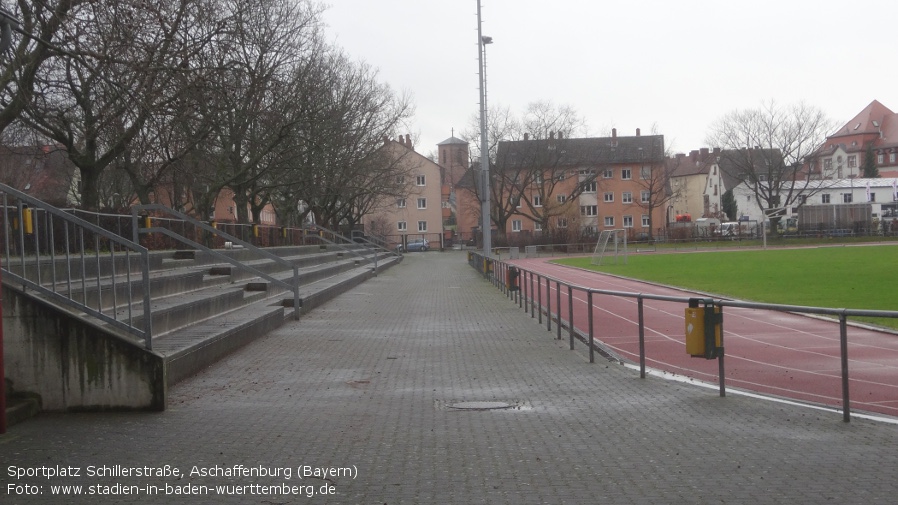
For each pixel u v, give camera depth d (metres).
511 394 10.51
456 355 14.25
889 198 110.06
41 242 11.41
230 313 17.33
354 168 51.38
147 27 16.52
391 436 8.09
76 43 14.16
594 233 89.69
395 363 13.30
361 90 54.06
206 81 17.78
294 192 46.62
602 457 7.10
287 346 15.37
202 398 10.23
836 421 8.31
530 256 77.38
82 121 19.00
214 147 33.06
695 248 82.88
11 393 9.27
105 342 9.33
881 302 24.16
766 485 6.10
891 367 8.43
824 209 91.50
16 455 7.38
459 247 104.44
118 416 9.12
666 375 11.87
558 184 109.38
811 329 9.23
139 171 27.28
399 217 110.06
